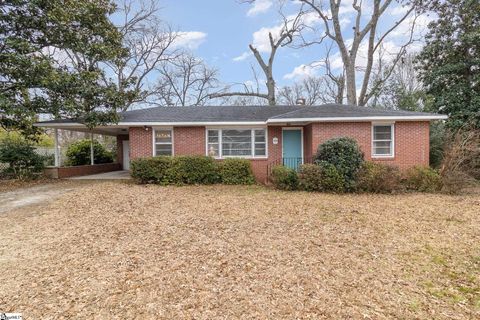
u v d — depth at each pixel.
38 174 14.38
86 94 12.91
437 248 5.17
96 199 9.23
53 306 3.42
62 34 12.72
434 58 16.75
